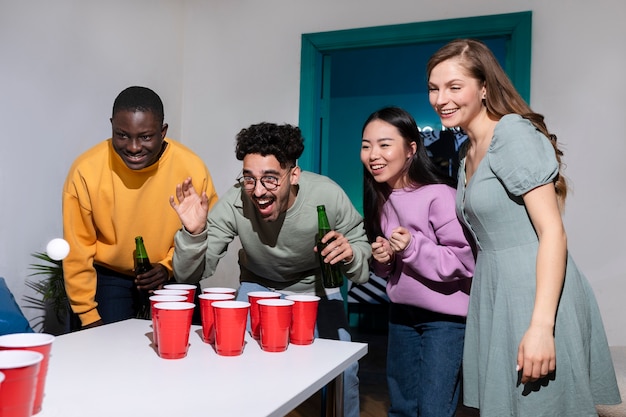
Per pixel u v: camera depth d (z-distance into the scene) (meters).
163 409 0.97
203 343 1.45
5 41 2.84
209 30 4.24
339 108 6.59
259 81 4.11
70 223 2.20
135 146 2.05
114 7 3.57
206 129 4.23
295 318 1.46
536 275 1.42
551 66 3.47
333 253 1.65
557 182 1.53
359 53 6.30
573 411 1.46
